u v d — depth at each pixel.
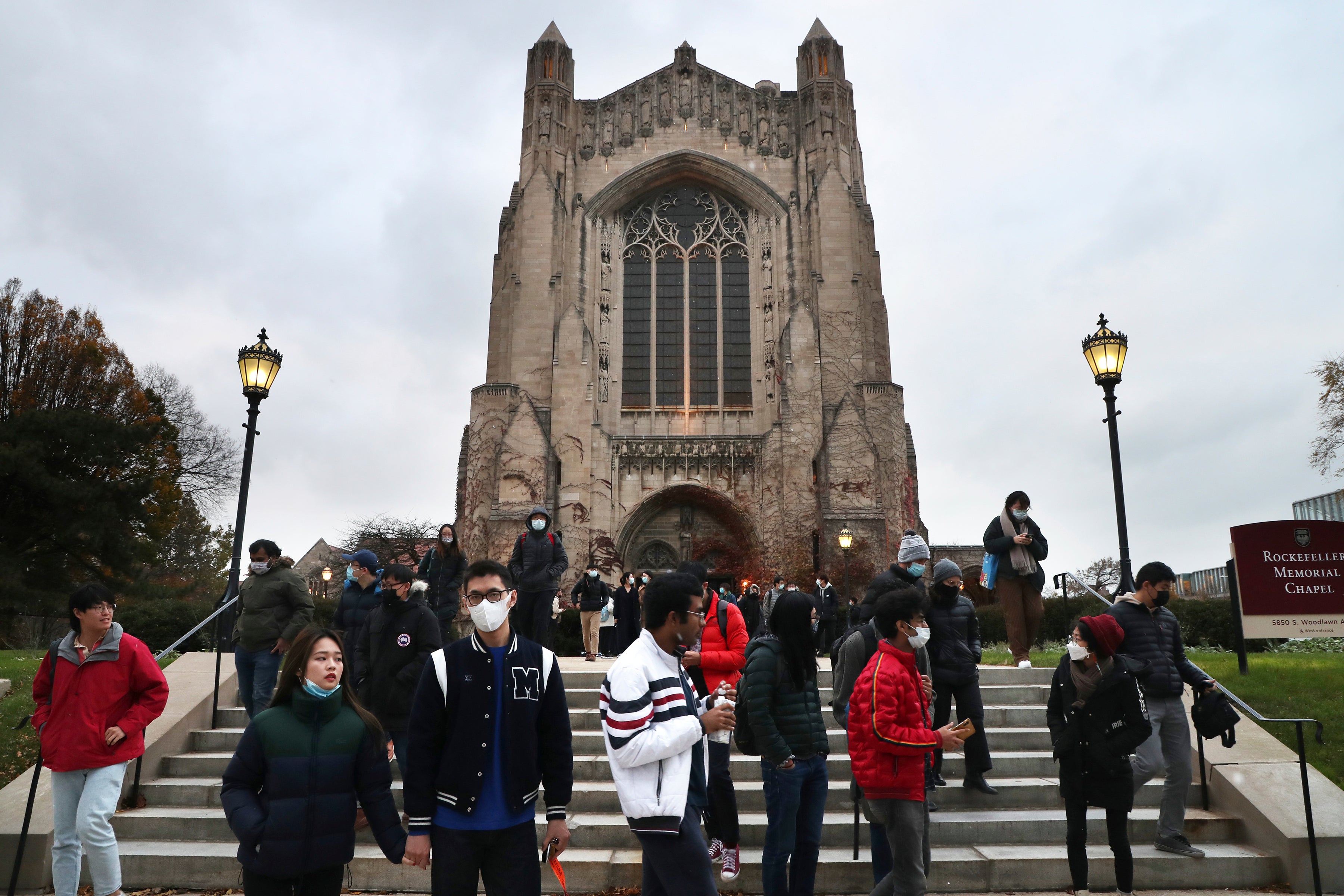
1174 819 7.95
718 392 42.56
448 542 12.58
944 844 8.16
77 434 34.44
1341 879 7.66
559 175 43.47
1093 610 24.44
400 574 8.02
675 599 4.93
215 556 66.56
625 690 4.77
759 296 43.28
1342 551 12.56
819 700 6.52
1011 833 8.21
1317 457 34.50
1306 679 11.62
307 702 4.87
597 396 41.28
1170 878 7.74
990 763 8.74
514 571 13.09
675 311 43.66
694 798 5.19
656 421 42.19
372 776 4.98
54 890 7.14
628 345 43.34
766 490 39.66
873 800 5.80
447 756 4.82
